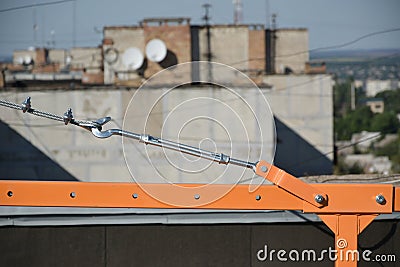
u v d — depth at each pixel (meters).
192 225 9.94
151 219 9.88
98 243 9.95
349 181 13.48
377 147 62.00
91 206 6.86
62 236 9.96
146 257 9.95
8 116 31.44
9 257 9.95
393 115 65.31
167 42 44.06
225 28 46.16
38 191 6.86
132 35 46.94
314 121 41.03
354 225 6.78
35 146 31.59
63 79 44.41
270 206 6.83
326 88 40.97
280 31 50.59
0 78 36.28
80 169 31.36
